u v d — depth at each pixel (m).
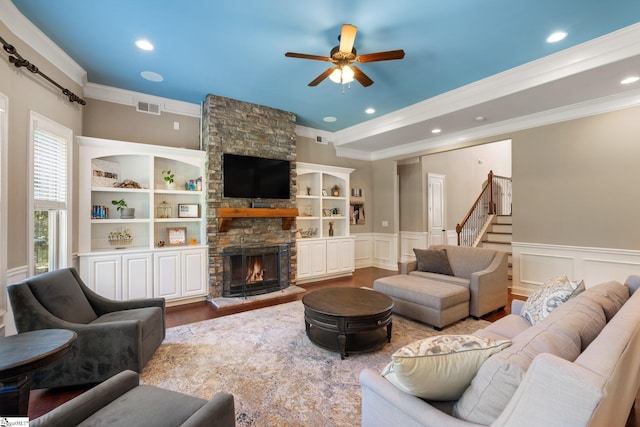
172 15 2.68
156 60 3.48
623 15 2.65
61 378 2.21
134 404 1.37
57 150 3.34
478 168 8.85
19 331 2.12
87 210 3.79
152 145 4.28
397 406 1.26
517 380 1.02
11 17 2.56
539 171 4.47
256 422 1.89
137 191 4.18
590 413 0.77
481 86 3.97
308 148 6.32
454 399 1.28
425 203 7.31
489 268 3.90
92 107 4.09
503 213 8.43
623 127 3.78
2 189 2.48
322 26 2.85
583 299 1.73
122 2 2.51
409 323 3.57
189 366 2.57
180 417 1.30
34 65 2.89
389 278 4.04
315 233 6.36
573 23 2.77
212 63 3.55
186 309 4.15
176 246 4.43
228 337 3.17
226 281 4.68
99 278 3.77
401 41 3.07
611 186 3.88
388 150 6.99
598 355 0.98
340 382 2.34
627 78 3.30
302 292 5.01
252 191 4.89
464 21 2.75
